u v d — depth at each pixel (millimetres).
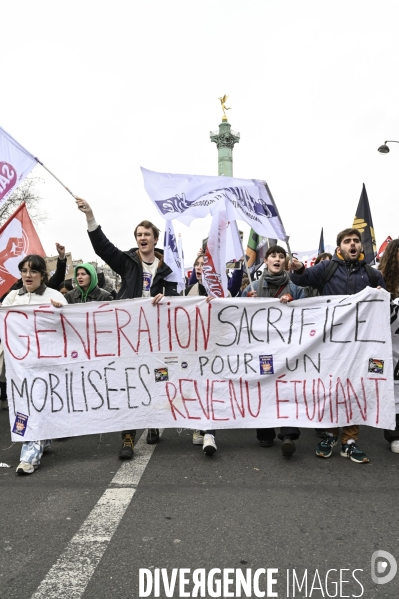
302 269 4418
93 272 5652
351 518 3020
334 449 4527
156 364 4422
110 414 4352
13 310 4305
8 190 4578
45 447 4457
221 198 4754
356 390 4254
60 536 2783
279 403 4363
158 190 4598
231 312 4441
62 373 4324
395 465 4031
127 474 3779
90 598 2217
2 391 6457
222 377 4414
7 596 2230
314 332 4375
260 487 3506
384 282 4555
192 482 3602
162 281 4746
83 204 4398
